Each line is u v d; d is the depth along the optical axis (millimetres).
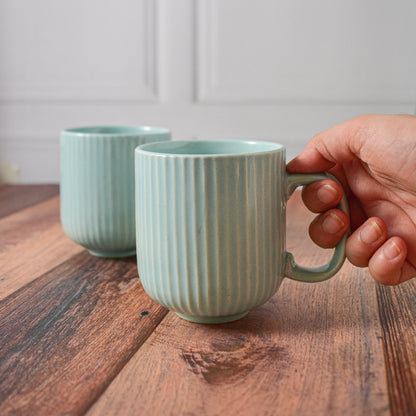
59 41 1193
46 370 327
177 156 347
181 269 355
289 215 604
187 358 338
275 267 371
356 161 425
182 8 1144
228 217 350
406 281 438
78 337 363
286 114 1172
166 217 354
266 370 326
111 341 358
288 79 1156
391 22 1109
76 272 465
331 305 401
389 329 367
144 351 346
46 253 506
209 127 1194
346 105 1154
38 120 1235
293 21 1131
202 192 347
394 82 1132
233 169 347
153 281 366
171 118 1199
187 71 1171
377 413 292
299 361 334
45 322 382
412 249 412
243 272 357
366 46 1124
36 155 1258
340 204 393
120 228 479
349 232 398
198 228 350
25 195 705
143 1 1153
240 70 1165
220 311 363
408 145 372
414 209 407
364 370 324
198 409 295
